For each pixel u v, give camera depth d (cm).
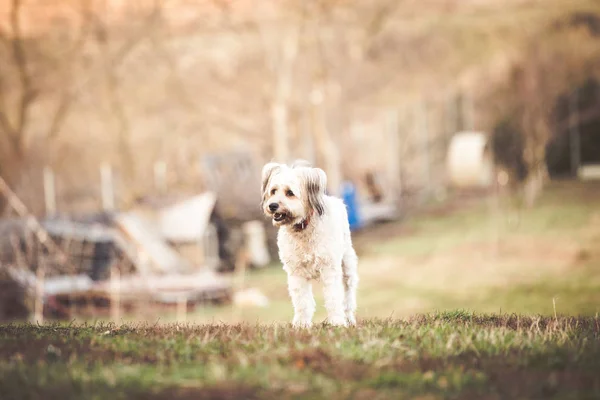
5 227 3516
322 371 742
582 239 4328
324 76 6919
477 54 7938
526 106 6134
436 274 3859
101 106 7175
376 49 7894
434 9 8031
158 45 6838
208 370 735
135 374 722
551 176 6425
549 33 6806
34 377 709
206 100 7394
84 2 6372
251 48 7419
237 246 4484
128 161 6625
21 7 6194
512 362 784
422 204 5909
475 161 5966
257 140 7319
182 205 4306
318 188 1077
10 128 6000
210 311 3369
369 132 7581
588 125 6412
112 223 3775
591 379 716
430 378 720
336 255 1092
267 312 3297
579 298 3191
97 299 3309
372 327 984
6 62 6241
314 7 6794
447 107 7081
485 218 5106
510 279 3603
